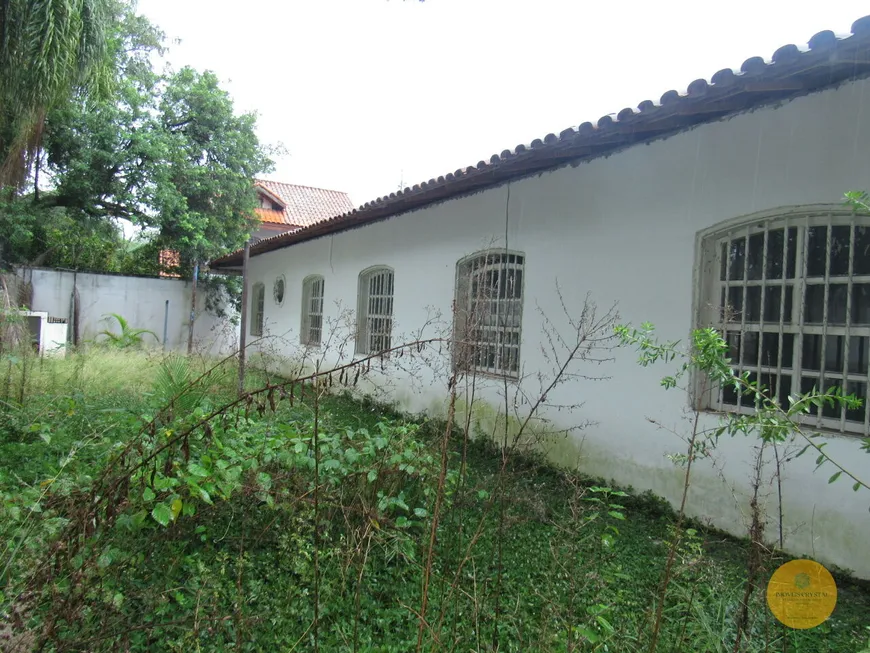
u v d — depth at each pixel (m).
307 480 3.31
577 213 5.51
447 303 7.30
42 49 6.98
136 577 2.62
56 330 11.72
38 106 7.70
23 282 12.65
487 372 6.52
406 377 7.81
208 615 2.41
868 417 3.53
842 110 3.60
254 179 15.88
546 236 5.86
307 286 11.72
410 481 3.56
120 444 3.30
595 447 5.17
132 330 12.84
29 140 8.52
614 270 5.12
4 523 2.50
